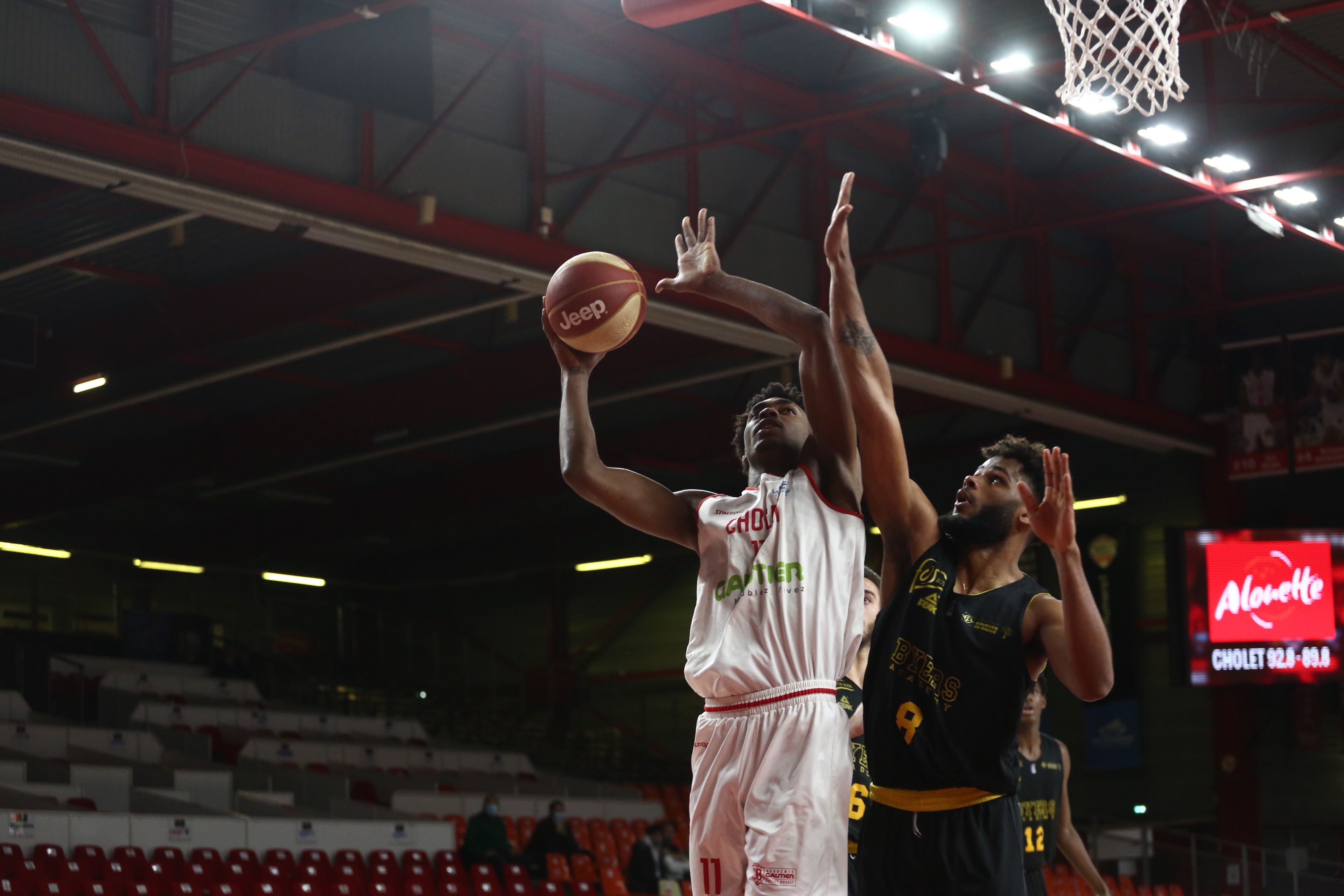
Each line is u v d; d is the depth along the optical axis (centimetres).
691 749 3175
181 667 2975
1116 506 2798
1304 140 2184
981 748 386
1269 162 2262
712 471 3042
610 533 3509
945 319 2222
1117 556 2730
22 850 1405
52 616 3266
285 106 1535
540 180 1756
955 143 2239
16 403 2269
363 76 1686
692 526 403
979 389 2217
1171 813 2623
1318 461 2311
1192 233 2647
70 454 2917
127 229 1753
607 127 1886
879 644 405
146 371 2291
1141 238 2586
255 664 3294
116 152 1381
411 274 1888
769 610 369
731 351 2188
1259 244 2577
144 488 2850
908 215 2255
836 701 371
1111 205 2484
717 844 370
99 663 2800
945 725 388
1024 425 2917
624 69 1919
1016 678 387
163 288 2095
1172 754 2642
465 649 3697
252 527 3481
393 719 3225
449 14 1727
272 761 2281
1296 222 1816
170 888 1452
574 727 3406
